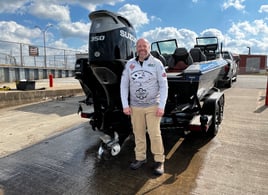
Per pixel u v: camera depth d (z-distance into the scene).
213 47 6.75
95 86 3.21
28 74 17.38
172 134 4.16
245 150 3.40
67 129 4.76
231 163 3.00
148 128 2.77
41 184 2.62
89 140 4.05
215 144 3.65
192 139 3.90
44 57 19.50
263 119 5.00
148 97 2.65
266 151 3.35
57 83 14.07
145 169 2.91
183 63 4.80
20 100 7.77
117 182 2.62
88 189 2.49
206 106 3.79
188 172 2.80
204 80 3.64
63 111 6.58
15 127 5.02
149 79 2.60
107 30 2.76
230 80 10.05
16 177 2.78
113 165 3.05
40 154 3.46
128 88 2.78
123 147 3.66
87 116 3.76
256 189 2.42
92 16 2.86
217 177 2.67
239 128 4.40
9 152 3.57
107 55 2.76
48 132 4.60
